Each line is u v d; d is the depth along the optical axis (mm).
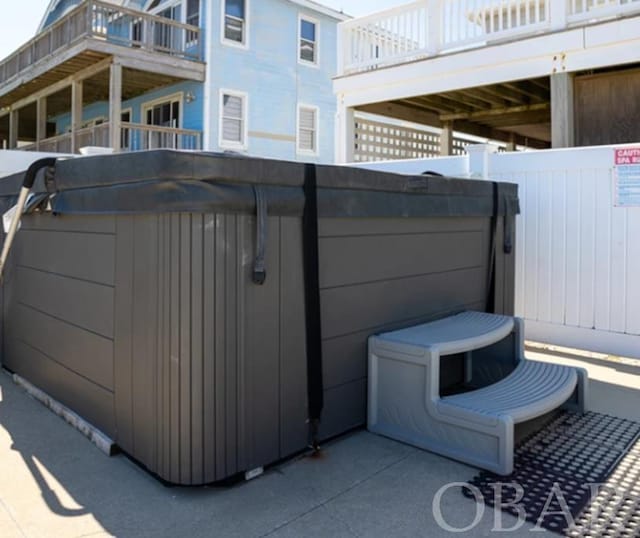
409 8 7016
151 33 10633
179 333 2102
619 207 4152
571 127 5883
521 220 4645
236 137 11758
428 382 2564
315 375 2514
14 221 2982
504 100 8016
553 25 5867
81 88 11305
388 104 8320
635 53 5367
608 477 2299
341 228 2660
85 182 2547
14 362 3691
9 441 2650
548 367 3104
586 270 4336
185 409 2115
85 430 2705
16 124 14914
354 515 2020
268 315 2307
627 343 4156
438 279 3365
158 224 2156
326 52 13406
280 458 2410
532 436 2727
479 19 6668
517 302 4711
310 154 13195
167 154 2043
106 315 2537
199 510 2043
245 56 11797
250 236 2211
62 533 1881
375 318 2889
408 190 3045
